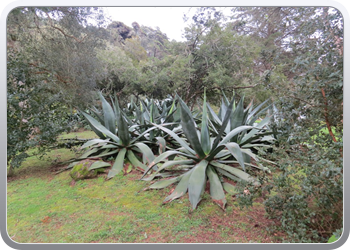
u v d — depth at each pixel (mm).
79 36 6074
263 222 1938
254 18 9750
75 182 2977
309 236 1653
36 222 2057
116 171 3197
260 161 2068
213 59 9320
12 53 3383
